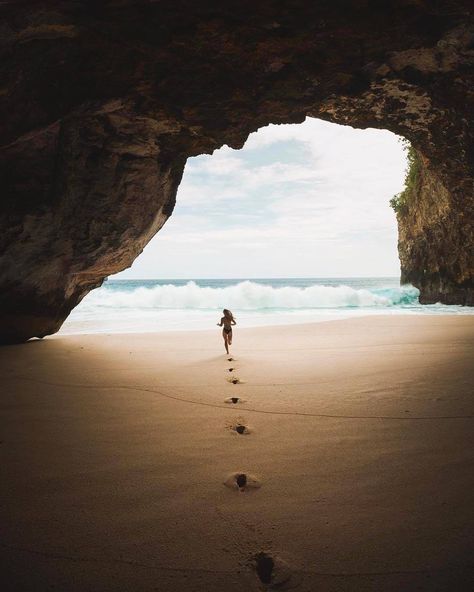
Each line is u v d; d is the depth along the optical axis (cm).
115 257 1167
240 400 568
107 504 301
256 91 854
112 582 225
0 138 745
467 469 346
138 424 476
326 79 877
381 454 381
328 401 553
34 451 399
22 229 922
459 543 251
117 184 988
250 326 1537
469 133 1145
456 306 2445
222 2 611
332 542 255
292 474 346
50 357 927
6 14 543
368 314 2044
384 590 216
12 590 219
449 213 2266
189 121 902
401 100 1073
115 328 1606
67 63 700
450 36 779
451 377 661
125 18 618
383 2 648
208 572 232
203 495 313
